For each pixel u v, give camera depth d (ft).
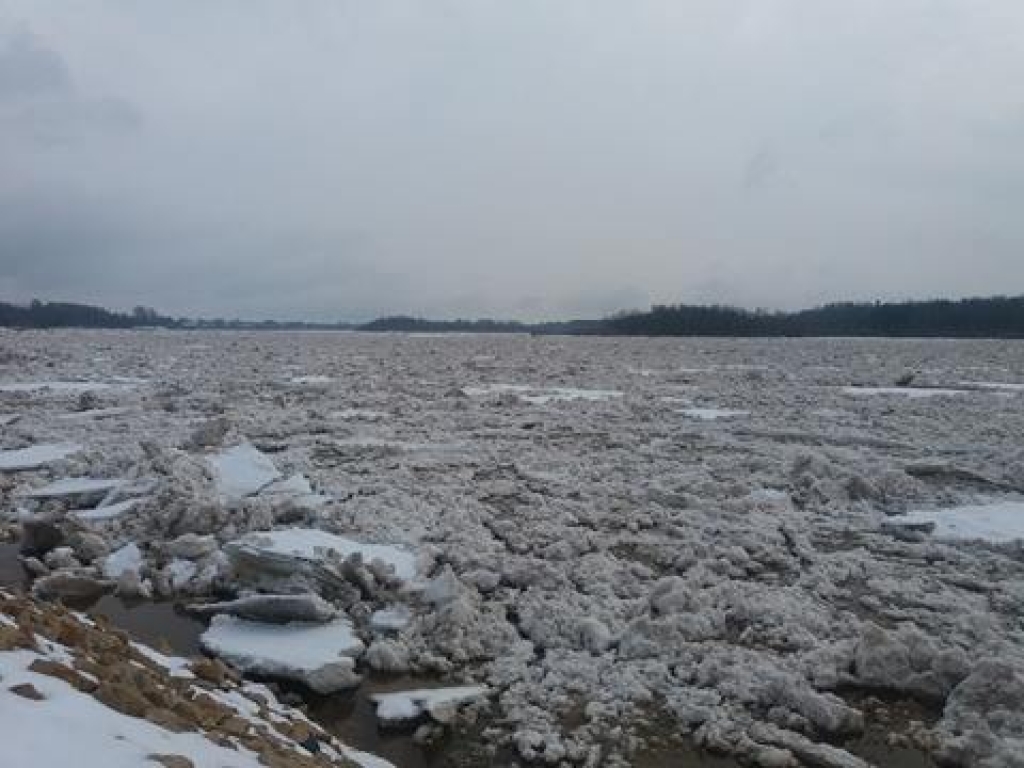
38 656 19.36
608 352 217.36
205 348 211.82
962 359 190.60
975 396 113.19
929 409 99.30
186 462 53.47
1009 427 86.07
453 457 67.67
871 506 54.54
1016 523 50.39
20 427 77.87
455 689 30.45
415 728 28.32
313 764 20.56
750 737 27.27
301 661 31.19
